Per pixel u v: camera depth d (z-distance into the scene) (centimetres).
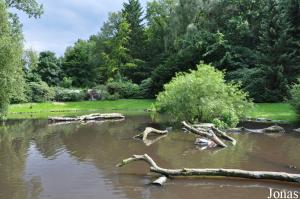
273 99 3288
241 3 4412
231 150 1452
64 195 904
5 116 2611
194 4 4772
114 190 935
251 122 2362
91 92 4738
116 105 4350
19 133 2088
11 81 2341
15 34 2692
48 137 1914
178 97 2220
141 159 1162
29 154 1440
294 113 2464
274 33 3322
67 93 4625
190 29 4566
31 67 4112
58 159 1337
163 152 1441
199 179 1027
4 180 1050
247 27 4066
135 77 5888
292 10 3512
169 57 4953
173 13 5047
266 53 3438
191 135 1902
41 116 3256
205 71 2261
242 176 1008
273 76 3297
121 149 1527
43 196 899
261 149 1459
